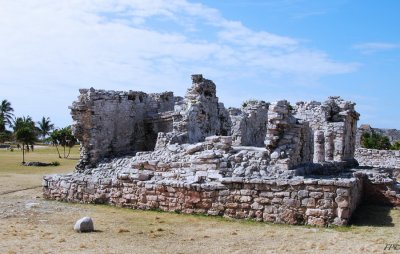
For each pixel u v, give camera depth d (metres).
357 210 20.91
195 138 29.66
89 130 27.77
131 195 22.59
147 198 22.06
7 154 80.75
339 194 18.03
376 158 49.06
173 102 36.47
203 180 21.19
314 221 18.30
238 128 35.38
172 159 23.06
